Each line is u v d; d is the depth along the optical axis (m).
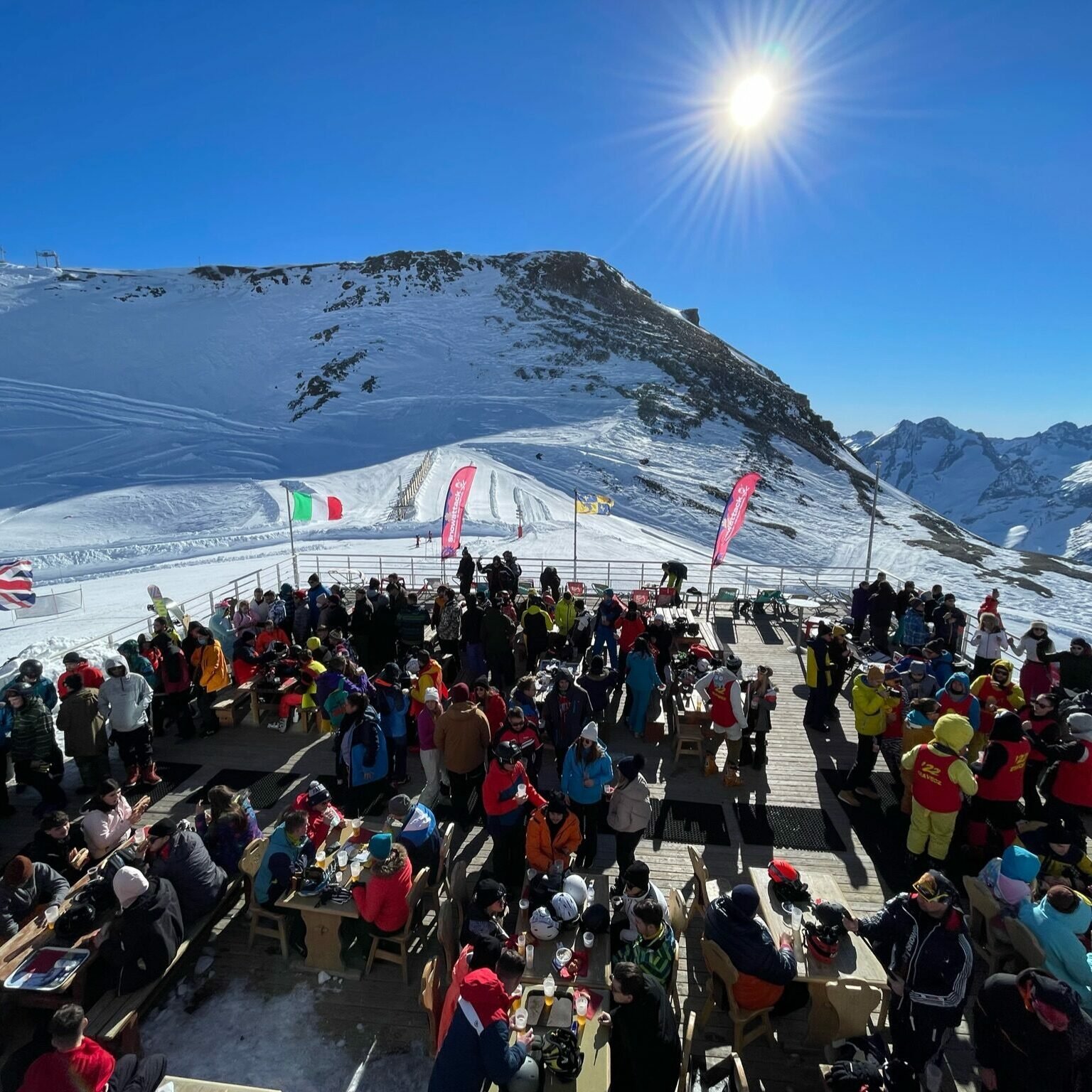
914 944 4.39
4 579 15.88
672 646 11.83
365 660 12.05
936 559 48.16
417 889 5.67
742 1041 4.84
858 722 8.12
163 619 10.38
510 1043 3.84
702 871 5.95
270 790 8.45
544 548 33.19
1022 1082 3.76
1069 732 7.76
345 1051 4.91
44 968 4.80
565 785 6.80
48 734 7.64
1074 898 4.88
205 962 5.67
